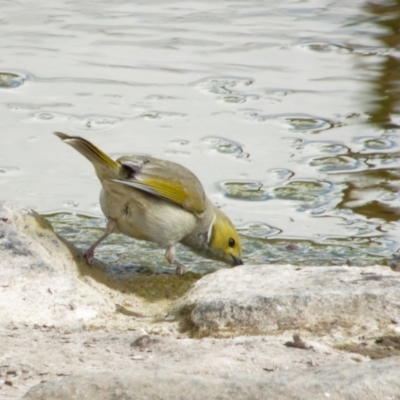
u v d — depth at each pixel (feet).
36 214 34.42
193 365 21.44
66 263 33.12
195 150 48.83
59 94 55.36
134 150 48.29
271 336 25.13
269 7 73.61
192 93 56.24
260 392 18.54
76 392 18.51
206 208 37.35
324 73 59.52
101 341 23.93
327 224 42.39
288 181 46.21
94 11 72.02
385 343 24.80
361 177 46.50
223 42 65.16
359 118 53.06
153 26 68.44
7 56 61.26
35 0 74.69
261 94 56.39
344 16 70.69
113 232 38.47
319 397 18.56
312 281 29.12
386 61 61.26
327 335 25.48
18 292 27.63
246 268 31.12
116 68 59.77
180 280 35.68
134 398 18.30
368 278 28.81
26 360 22.00
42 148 48.88
